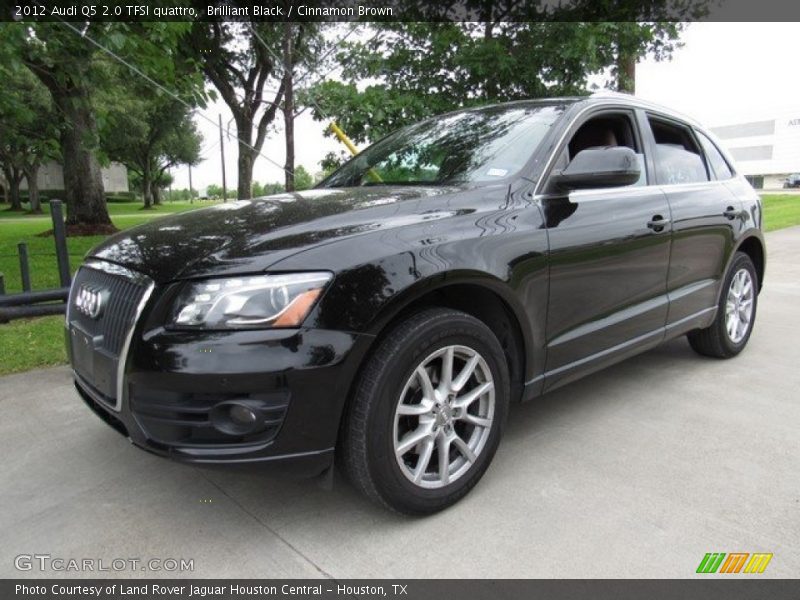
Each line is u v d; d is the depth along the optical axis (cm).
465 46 775
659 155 382
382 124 736
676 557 222
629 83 870
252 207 284
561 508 256
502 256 261
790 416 351
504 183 293
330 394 215
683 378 420
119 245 259
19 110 674
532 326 279
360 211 256
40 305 589
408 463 253
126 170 7769
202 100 683
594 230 307
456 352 250
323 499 265
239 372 205
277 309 209
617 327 332
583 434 329
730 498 262
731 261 438
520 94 785
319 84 735
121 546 235
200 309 211
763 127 7719
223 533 242
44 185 6719
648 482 277
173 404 213
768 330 552
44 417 357
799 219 1594
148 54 642
